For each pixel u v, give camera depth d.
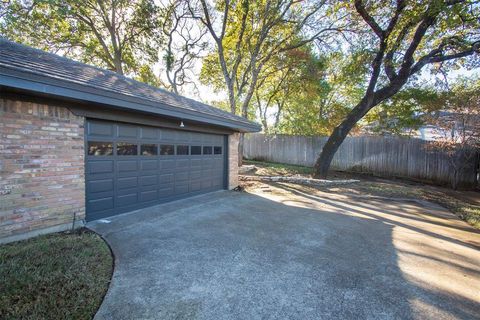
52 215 4.16
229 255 3.61
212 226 4.88
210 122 6.67
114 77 6.09
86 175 4.71
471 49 8.43
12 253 3.28
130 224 4.81
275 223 5.21
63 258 3.20
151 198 6.16
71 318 2.16
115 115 5.04
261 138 17.42
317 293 2.72
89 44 14.77
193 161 7.43
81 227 4.54
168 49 16.19
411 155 11.61
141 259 3.38
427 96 10.65
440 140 10.32
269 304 2.51
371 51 9.76
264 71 16.59
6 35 11.46
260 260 3.48
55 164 4.18
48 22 12.33
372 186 9.80
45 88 3.42
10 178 3.67
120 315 2.26
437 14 7.19
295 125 15.65
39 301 2.34
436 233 4.83
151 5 13.58
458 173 10.09
